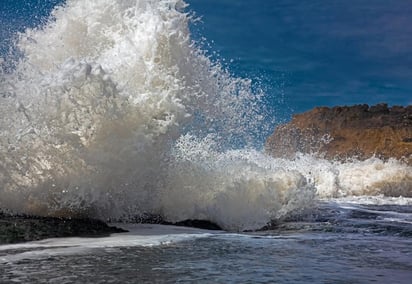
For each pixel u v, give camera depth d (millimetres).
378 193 15875
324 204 10742
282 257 4621
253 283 3584
